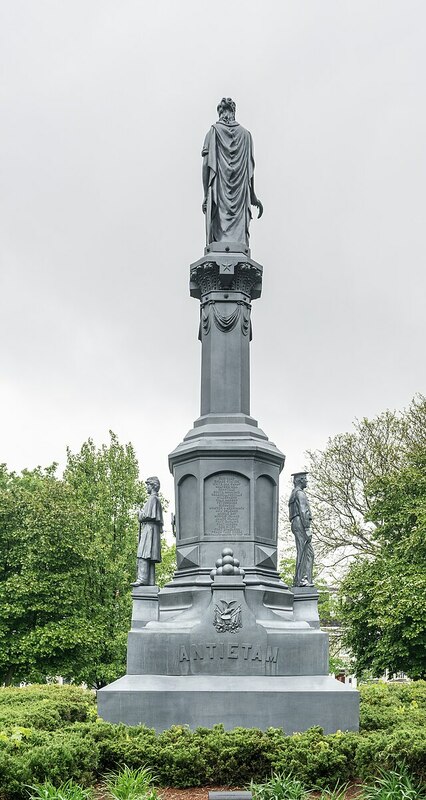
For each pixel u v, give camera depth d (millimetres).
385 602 38594
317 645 17391
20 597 40562
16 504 43281
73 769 12164
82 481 52094
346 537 47469
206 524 19391
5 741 12242
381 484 43438
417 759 12266
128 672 17250
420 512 39719
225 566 17734
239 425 20172
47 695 19922
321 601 47062
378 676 41500
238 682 16766
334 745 13555
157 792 12586
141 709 16328
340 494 47719
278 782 11641
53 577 41188
